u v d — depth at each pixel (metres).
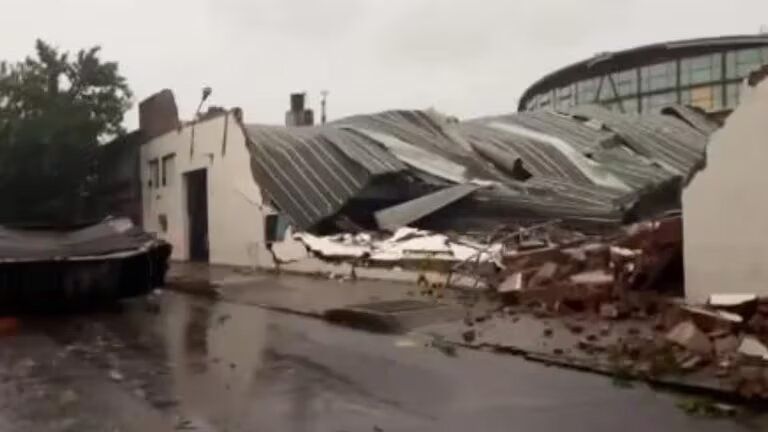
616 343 9.71
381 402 7.57
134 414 7.30
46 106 35.94
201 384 8.57
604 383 8.20
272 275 22.02
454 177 25.39
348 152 27.09
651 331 10.21
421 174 25.59
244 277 22.03
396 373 8.93
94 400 7.90
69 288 16.08
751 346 8.67
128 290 16.91
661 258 12.52
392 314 13.03
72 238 17.44
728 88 49.78
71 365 9.97
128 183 37.12
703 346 8.88
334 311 13.95
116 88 37.84
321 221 24.25
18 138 34.84
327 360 9.85
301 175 26.38
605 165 27.09
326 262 20.91
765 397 7.08
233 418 7.08
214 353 10.61
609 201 21.30
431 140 29.78
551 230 19.67
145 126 35.81
